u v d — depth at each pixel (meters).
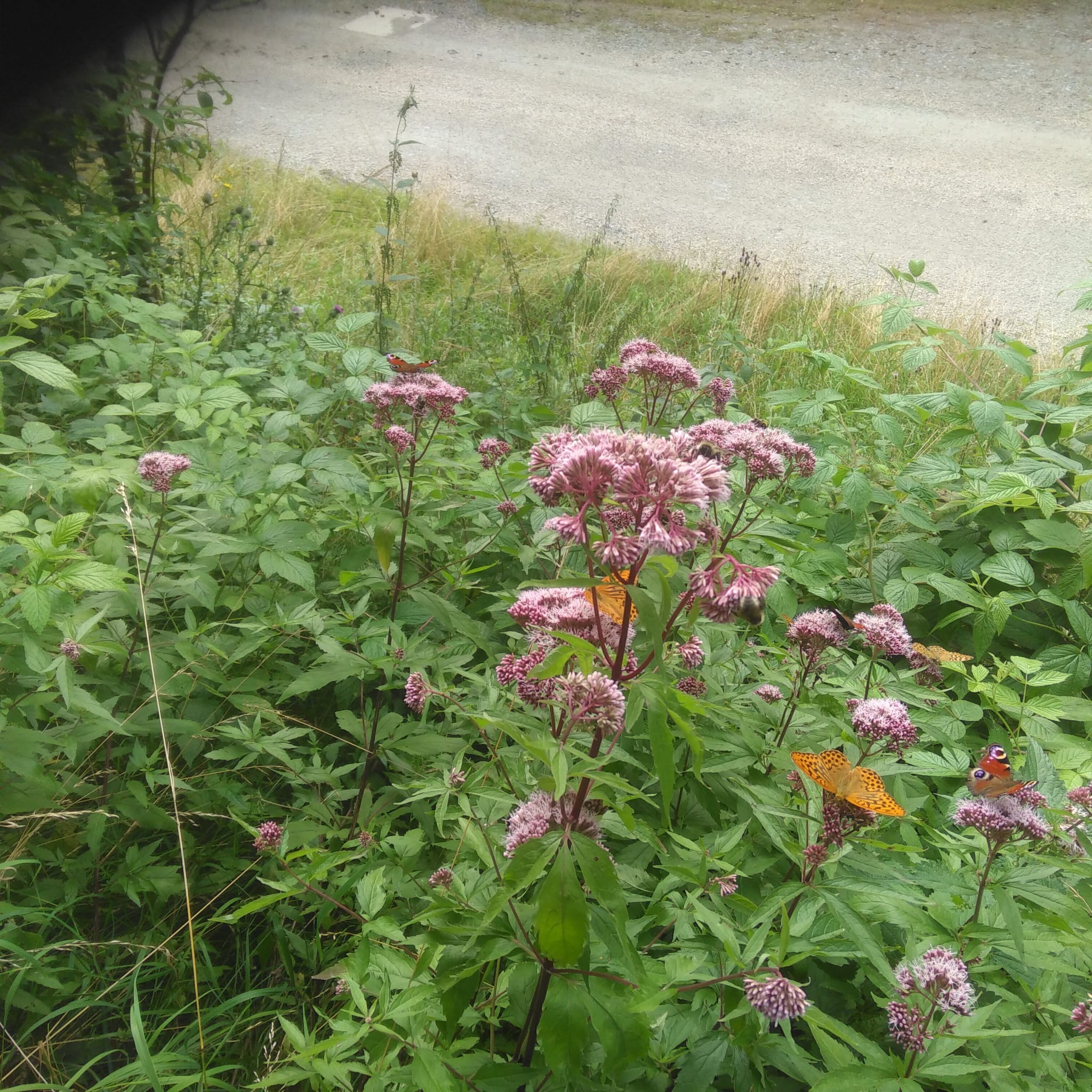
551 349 7.12
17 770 2.91
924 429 6.41
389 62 18.42
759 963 2.29
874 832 2.92
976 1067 2.17
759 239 13.13
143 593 3.47
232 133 14.88
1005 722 4.03
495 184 14.19
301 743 3.89
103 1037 2.89
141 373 5.06
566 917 1.90
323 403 4.57
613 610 2.30
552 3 21.78
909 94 17.89
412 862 3.10
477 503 4.40
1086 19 20.31
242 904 3.34
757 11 21.39
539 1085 2.28
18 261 5.75
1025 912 2.50
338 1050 2.38
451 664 3.65
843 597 4.84
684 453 2.43
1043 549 4.80
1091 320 11.17
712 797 2.88
